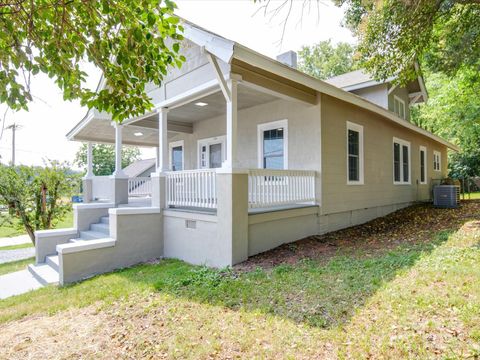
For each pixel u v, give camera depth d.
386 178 10.47
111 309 3.75
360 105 7.82
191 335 2.94
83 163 34.28
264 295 3.72
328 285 3.89
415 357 2.32
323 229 7.42
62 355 2.77
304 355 2.49
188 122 10.52
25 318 3.86
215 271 4.94
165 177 6.97
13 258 8.77
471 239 5.78
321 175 7.25
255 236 5.77
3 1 2.46
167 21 2.86
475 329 2.57
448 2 5.79
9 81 2.50
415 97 14.33
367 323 2.87
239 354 2.58
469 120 14.75
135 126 9.09
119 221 6.16
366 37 7.32
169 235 6.70
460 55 7.08
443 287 3.45
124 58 2.90
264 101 8.05
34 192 9.27
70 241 7.54
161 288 4.30
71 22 2.74
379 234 7.42
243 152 8.84
